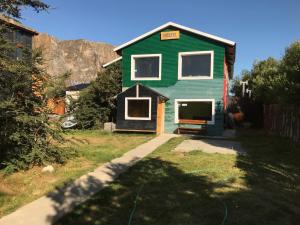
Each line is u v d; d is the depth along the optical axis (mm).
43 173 8234
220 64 18531
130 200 6355
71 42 70688
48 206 6086
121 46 20438
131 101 19078
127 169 8883
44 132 9188
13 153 8523
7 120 8516
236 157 10812
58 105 10062
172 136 17234
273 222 5387
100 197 6504
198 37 18922
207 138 16625
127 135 17328
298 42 15734
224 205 6105
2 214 5707
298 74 14508
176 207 5992
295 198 6605
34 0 9406
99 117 20281
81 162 9570
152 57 20094
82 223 5316
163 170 8758
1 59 8219
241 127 27875
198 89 18969
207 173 8500
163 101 19312
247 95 29938
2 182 7477
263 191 7012
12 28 10016
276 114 20406
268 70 27172
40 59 9414
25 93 9039
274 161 10250
